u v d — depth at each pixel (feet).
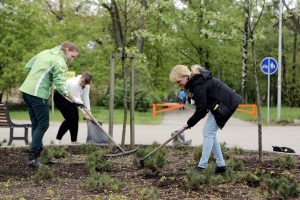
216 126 23.15
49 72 26.35
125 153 27.76
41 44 101.35
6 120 37.17
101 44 117.70
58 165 27.12
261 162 28.19
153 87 138.41
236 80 162.61
